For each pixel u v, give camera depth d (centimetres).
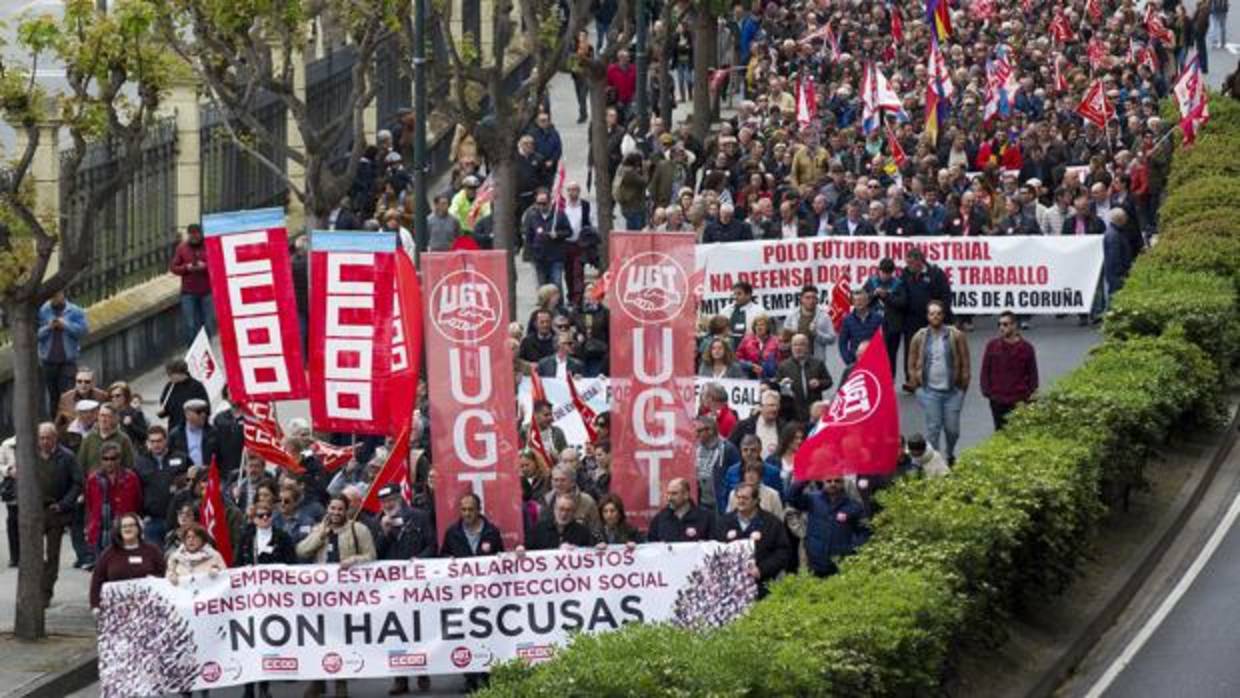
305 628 6638
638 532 6850
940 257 10931
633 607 6631
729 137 12394
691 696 5109
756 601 6425
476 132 10219
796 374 8525
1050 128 12938
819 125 12875
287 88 9544
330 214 10175
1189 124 12775
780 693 5297
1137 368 8556
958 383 8669
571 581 6631
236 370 7019
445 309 6650
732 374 8606
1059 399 8038
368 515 6831
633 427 6862
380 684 6881
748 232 10762
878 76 12750
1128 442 8025
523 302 11475
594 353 9125
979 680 6506
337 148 12706
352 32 10756
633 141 12681
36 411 7269
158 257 10956
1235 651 6988
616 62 14762
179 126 11056
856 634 5700
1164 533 8081
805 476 6675
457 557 6662
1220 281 9938
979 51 16088
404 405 7050
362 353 6962
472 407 6675
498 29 10238
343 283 6938
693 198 11044
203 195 11288
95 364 10162
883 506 6738
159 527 7644
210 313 10388
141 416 8144
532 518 6956
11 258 7144
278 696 6856
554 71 10362
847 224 10931
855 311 9431
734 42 17025
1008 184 11650
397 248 7075
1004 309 10988
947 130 13212
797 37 17512
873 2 18225
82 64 7200
